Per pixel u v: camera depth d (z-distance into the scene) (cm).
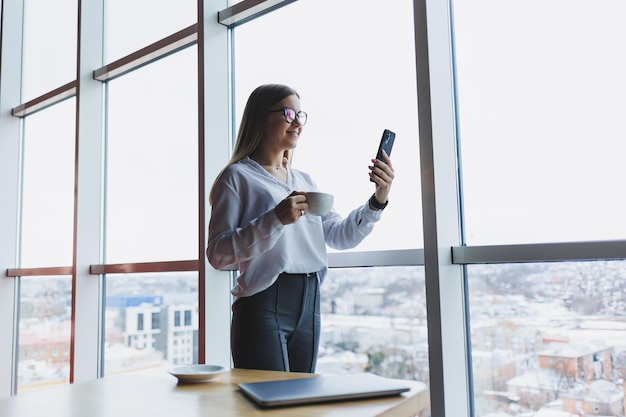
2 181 371
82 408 88
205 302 230
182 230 265
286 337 150
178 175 270
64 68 351
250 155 165
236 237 140
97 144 312
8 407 90
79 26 313
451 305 175
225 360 235
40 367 344
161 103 283
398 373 192
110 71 305
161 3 290
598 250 152
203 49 243
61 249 339
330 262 210
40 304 348
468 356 179
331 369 209
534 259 164
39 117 367
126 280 289
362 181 204
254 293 147
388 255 194
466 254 175
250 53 246
